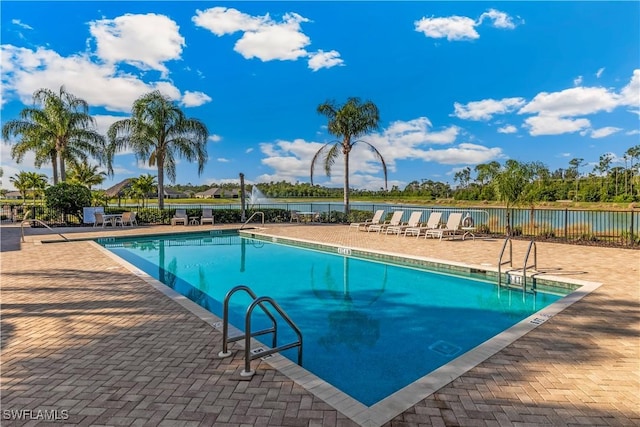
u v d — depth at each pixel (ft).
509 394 8.56
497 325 16.26
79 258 27.96
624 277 20.18
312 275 26.50
